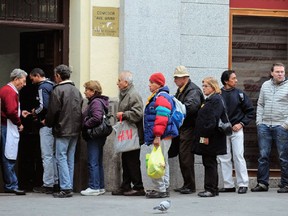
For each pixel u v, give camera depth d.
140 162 13.87
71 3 14.41
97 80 14.16
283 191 14.09
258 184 14.34
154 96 12.81
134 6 14.15
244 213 11.46
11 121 13.41
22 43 15.38
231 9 15.02
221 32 14.77
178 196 13.39
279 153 14.16
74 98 13.17
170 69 14.40
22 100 14.90
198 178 14.57
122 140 13.25
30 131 14.78
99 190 13.57
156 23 14.29
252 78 15.19
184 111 12.98
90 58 14.14
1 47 15.83
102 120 13.25
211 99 12.91
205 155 13.23
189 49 14.62
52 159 13.64
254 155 15.18
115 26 14.26
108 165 14.05
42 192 13.91
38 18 14.36
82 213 11.36
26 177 15.08
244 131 15.16
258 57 15.20
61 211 11.55
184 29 14.59
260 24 15.20
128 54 14.13
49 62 14.76
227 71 14.17
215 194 13.38
